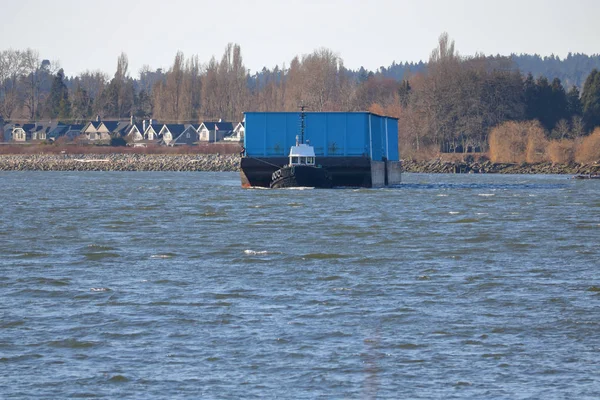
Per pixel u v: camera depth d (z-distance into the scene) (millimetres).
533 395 77625
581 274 134250
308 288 122312
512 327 99562
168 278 130500
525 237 185625
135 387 79688
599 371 83938
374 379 81438
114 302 112500
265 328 98875
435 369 84500
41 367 85062
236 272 136375
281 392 78438
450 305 110812
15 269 140375
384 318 103688
